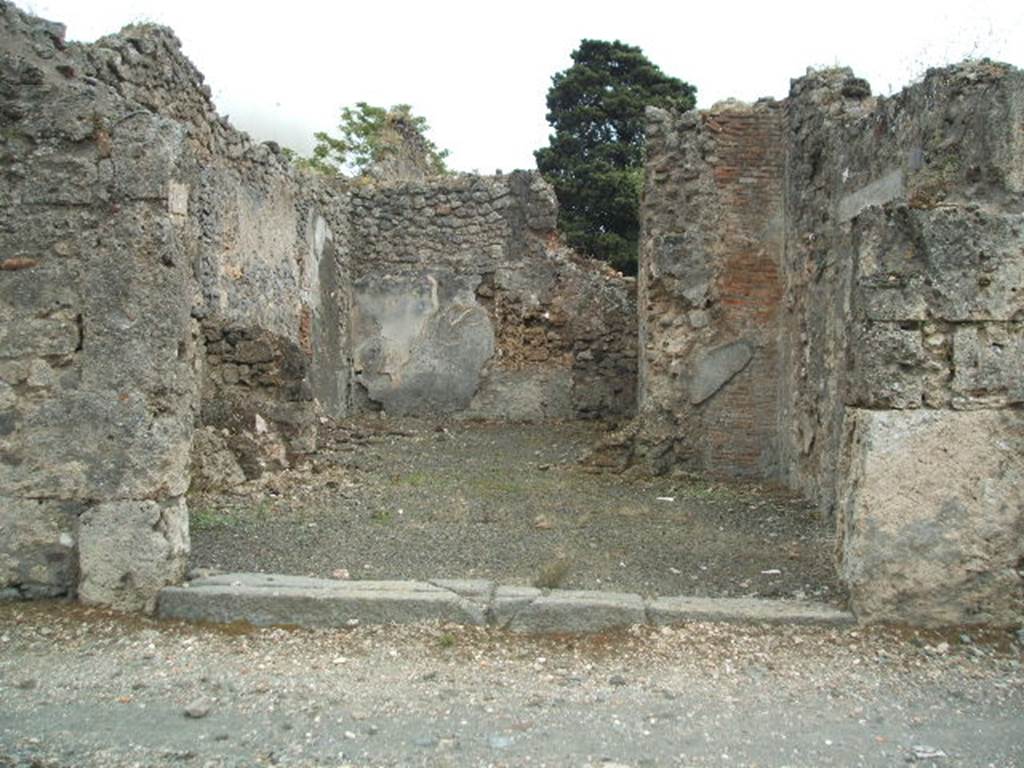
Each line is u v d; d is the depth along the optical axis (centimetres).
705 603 449
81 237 448
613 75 2680
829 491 700
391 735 330
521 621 432
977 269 427
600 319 1407
